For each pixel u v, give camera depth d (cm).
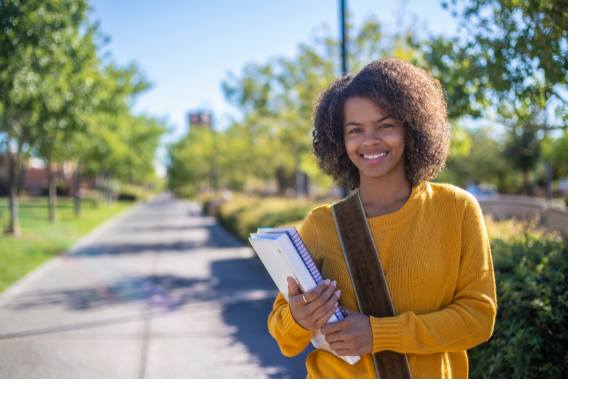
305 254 135
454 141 655
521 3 367
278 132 1934
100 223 2409
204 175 5812
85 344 529
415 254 140
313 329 135
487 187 3891
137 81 2408
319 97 162
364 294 141
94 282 889
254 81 1842
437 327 132
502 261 339
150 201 7262
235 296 769
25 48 1007
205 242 1576
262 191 4512
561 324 288
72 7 1091
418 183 147
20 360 476
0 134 1541
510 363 291
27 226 1941
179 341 541
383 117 142
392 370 139
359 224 143
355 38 1347
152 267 1068
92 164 3128
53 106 1238
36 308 693
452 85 469
